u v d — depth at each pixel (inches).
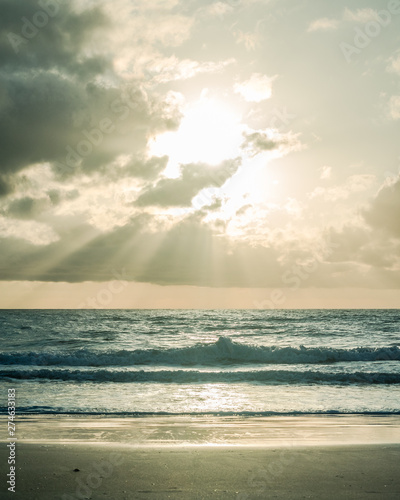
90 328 2170.3
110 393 602.5
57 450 310.7
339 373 741.3
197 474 254.8
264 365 966.4
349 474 255.9
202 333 1910.7
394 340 1592.0
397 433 390.6
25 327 2219.5
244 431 397.7
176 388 649.6
